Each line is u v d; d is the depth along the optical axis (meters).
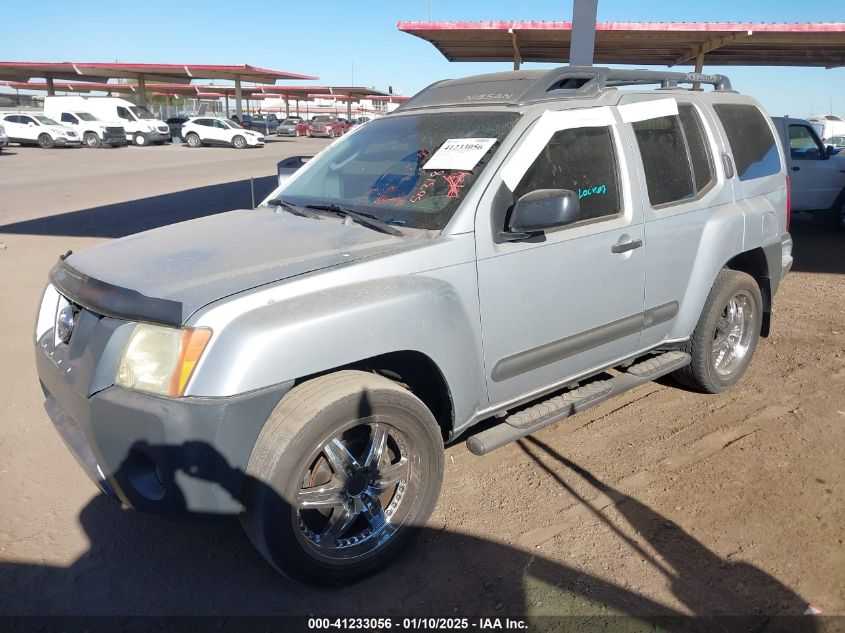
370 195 3.59
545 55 14.73
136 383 2.57
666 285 4.05
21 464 3.84
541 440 4.15
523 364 3.41
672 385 4.97
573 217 3.13
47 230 11.08
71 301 3.01
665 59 15.63
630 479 3.70
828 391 4.77
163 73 46.19
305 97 68.25
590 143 3.68
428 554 3.12
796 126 10.87
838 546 3.12
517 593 2.87
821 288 7.63
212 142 37.00
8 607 2.78
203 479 2.52
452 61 15.55
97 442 2.63
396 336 2.83
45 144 34.19
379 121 4.21
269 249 3.05
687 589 2.87
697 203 4.20
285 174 5.05
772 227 4.77
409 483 3.02
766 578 2.93
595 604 2.79
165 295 2.61
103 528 3.31
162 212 13.05
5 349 5.59
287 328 2.57
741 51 13.94
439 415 3.31
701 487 3.61
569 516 3.38
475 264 3.12
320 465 2.82
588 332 3.67
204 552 3.16
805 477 3.69
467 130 3.58
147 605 2.82
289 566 2.71
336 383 2.71
